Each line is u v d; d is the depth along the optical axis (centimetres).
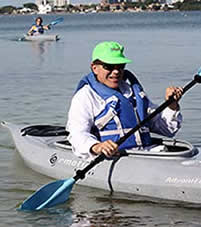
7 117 981
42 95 1191
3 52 2341
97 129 592
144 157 598
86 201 587
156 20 7650
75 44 2727
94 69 593
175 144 627
